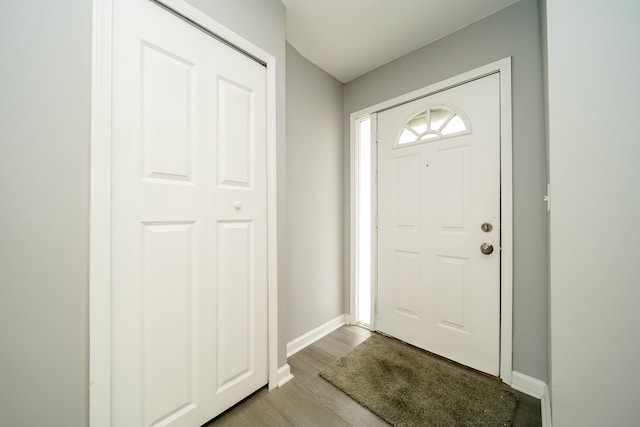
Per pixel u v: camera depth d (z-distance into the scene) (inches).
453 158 62.6
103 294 30.6
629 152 26.9
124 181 32.8
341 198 86.7
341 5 54.9
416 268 69.3
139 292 34.1
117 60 32.1
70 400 28.8
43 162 27.1
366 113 80.8
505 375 53.6
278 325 53.9
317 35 64.1
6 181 25.3
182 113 38.4
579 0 29.4
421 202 68.3
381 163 77.3
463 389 51.3
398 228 73.2
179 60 38.2
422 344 67.7
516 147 53.2
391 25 60.7
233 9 44.7
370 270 81.1
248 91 48.3
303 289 71.8
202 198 40.9
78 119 29.3
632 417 26.9
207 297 41.6
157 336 35.8
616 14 27.5
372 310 79.5
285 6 55.1
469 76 59.4
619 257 27.4
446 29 61.7
